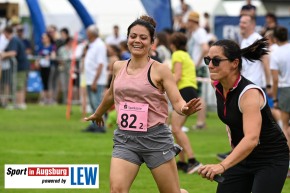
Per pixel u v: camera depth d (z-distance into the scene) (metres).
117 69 15.12
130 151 14.62
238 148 13.10
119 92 14.74
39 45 49.16
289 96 24.55
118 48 39.56
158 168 14.64
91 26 32.69
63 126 35.94
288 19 41.19
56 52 48.91
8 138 30.61
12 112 43.28
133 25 14.67
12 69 45.00
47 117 40.69
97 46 32.94
